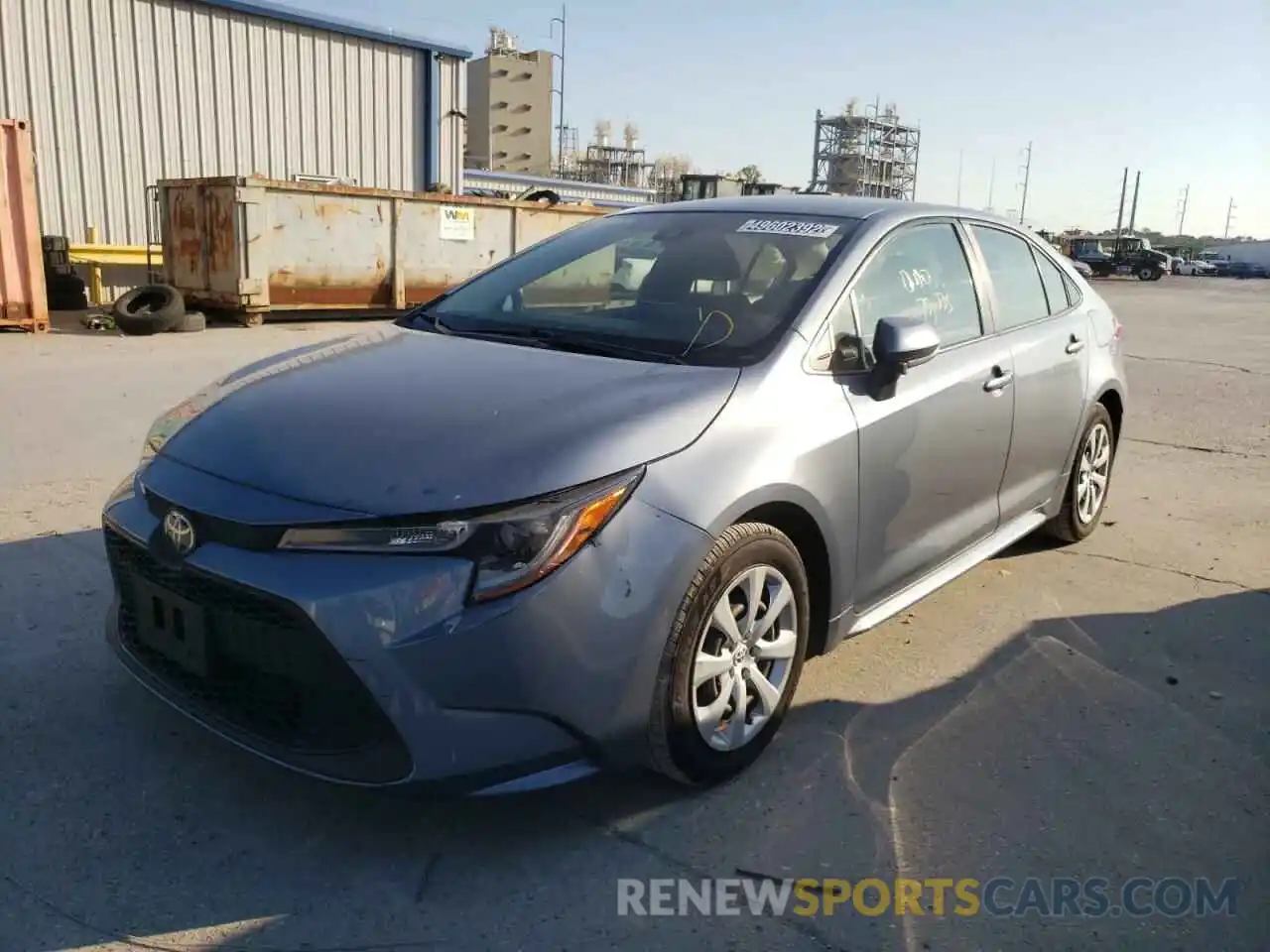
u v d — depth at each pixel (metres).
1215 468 6.96
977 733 3.30
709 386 2.91
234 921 2.35
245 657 2.52
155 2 16.44
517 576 2.39
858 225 3.69
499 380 2.93
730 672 2.89
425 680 2.35
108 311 13.52
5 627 3.72
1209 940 2.42
